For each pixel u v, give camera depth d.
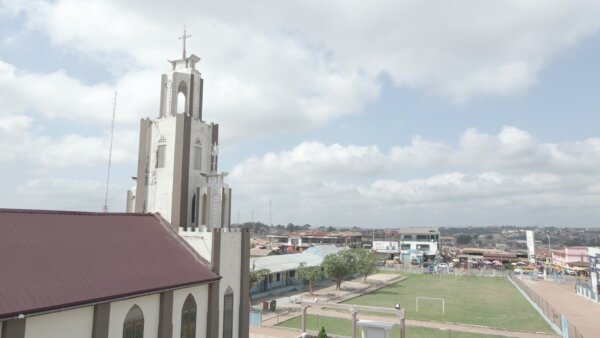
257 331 42.50
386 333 31.73
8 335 16.58
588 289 68.94
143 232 28.06
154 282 23.58
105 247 23.91
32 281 18.58
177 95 34.06
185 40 35.53
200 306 27.19
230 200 34.16
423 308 58.06
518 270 103.94
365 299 65.06
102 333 20.23
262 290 66.44
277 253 107.62
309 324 45.94
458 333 43.09
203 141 34.41
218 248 28.89
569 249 118.19
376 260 83.69
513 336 42.00
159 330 23.72
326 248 104.12
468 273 104.94
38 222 22.20
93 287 20.42
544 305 58.06
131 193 34.12
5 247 19.42
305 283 77.75
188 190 32.09
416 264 129.12
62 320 18.75
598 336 42.56
